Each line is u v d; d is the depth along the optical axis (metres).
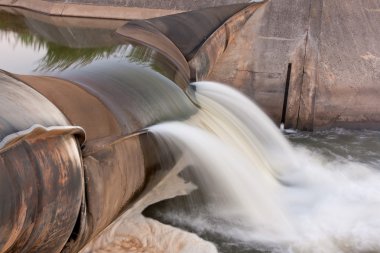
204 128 8.36
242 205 7.70
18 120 3.84
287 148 10.31
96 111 6.32
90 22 16.97
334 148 11.10
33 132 3.91
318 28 12.94
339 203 8.23
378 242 6.96
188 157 7.45
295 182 9.01
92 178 5.02
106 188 5.30
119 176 5.69
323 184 9.00
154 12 16.28
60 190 4.19
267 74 12.48
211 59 11.10
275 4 13.59
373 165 10.09
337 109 12.29
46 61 10.88
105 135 5.98
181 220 7.11
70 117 5.76
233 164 7.98
